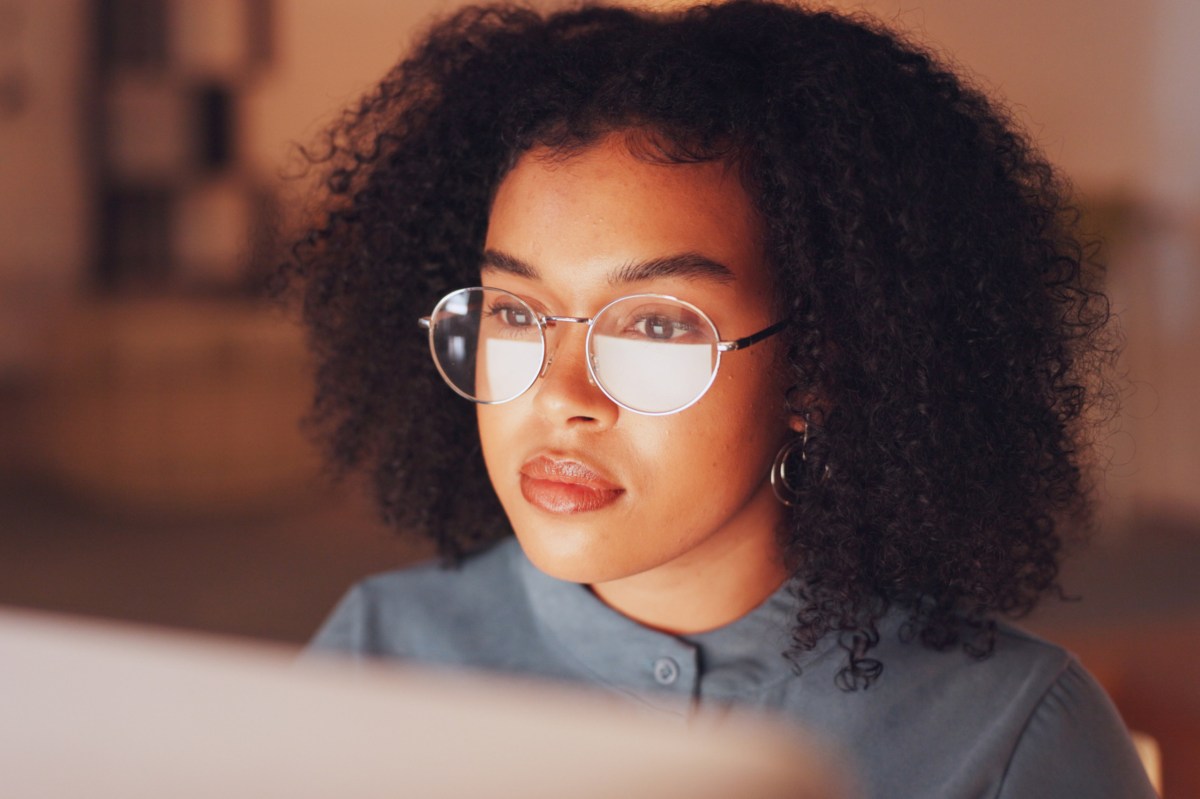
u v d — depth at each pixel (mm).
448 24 1089
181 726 221
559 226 816
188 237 5715
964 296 899
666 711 897
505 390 834
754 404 847
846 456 886
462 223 1060
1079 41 4719
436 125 1046
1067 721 898
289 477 4418
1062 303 973
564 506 813
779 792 183
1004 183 947
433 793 191
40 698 237
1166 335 4469
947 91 941
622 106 818
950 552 912
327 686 230
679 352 802
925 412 876
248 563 3842
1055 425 958
